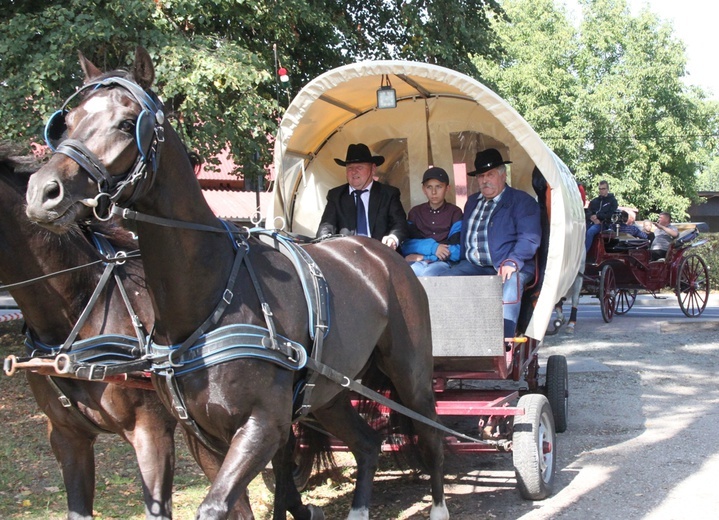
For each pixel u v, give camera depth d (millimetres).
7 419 7078
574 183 7070
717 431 6586
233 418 3088
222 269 3178
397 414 4551
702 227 17234
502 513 4723
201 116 9664
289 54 12859
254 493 5293
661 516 4590
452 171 6648
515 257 5445
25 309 3514
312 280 3609
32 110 9078
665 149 28953
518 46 29375
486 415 5238
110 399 3465
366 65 5035
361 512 4234
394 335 4223
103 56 9883
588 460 5781
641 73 28453
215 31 11258
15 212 3408
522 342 5168
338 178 6477
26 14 9461
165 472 3523
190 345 3072
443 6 13305
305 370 3480
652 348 10953
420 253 5938
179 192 3023
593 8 29812
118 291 3625
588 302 18422
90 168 2611
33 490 5227
